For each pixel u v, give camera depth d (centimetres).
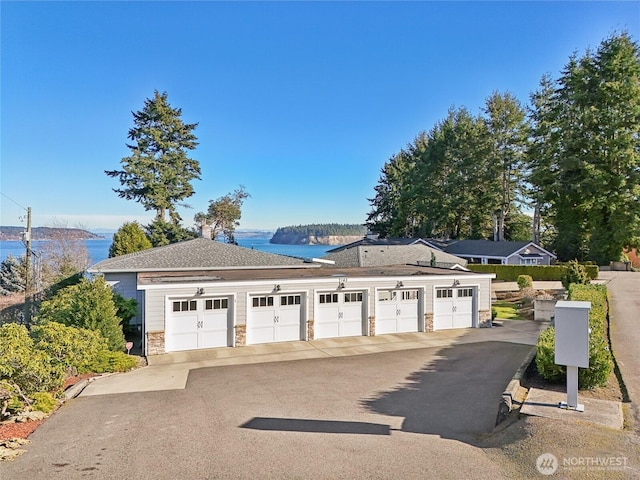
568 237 4203
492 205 5103
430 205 5675
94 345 1277
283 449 703
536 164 4425
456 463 630
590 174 3766
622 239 3750
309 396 1044
